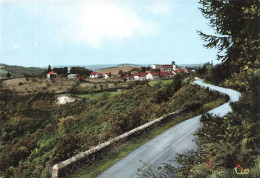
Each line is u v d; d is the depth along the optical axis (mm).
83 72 133500
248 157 3467
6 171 16312
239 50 4043
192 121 13508
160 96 26406
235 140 4059
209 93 24938
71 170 7105
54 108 54938
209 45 4156
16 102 58906
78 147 10211
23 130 41969
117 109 28562
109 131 12180
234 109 4020
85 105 50375
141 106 23250
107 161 7961
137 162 7512
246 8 3346
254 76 4016
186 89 28797
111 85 83375
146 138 10648
